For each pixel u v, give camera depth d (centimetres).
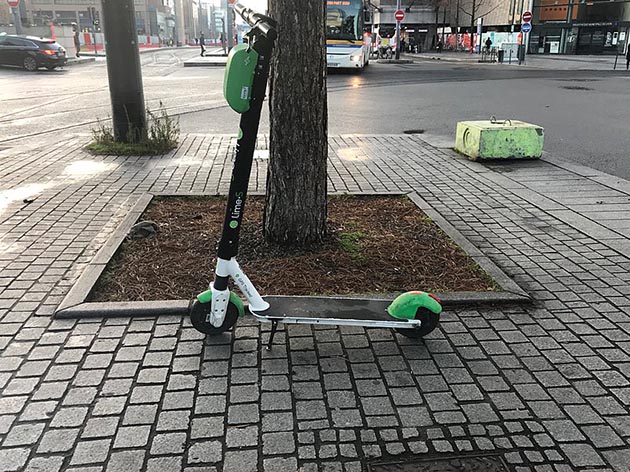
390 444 252
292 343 331
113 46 809
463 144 862
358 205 590
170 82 1994
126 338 331
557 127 1121
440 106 1417
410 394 287
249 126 293
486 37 4697
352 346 330
